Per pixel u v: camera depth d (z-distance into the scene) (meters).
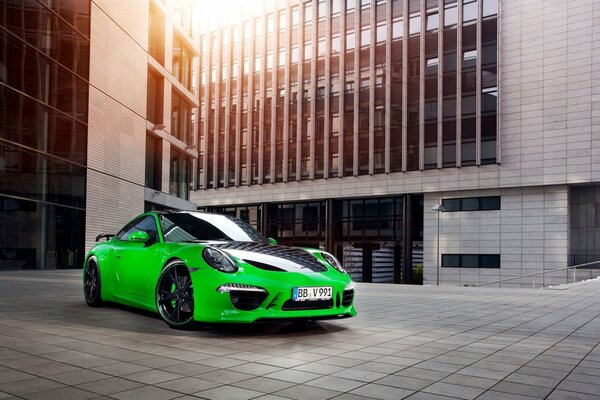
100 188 21.00
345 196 37.38
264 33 43.12
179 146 28.89
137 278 5.64
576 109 30.05
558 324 6.17
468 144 32.88
